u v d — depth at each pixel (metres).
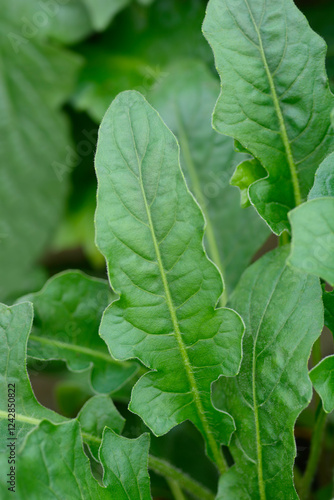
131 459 0.50
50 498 0.47
